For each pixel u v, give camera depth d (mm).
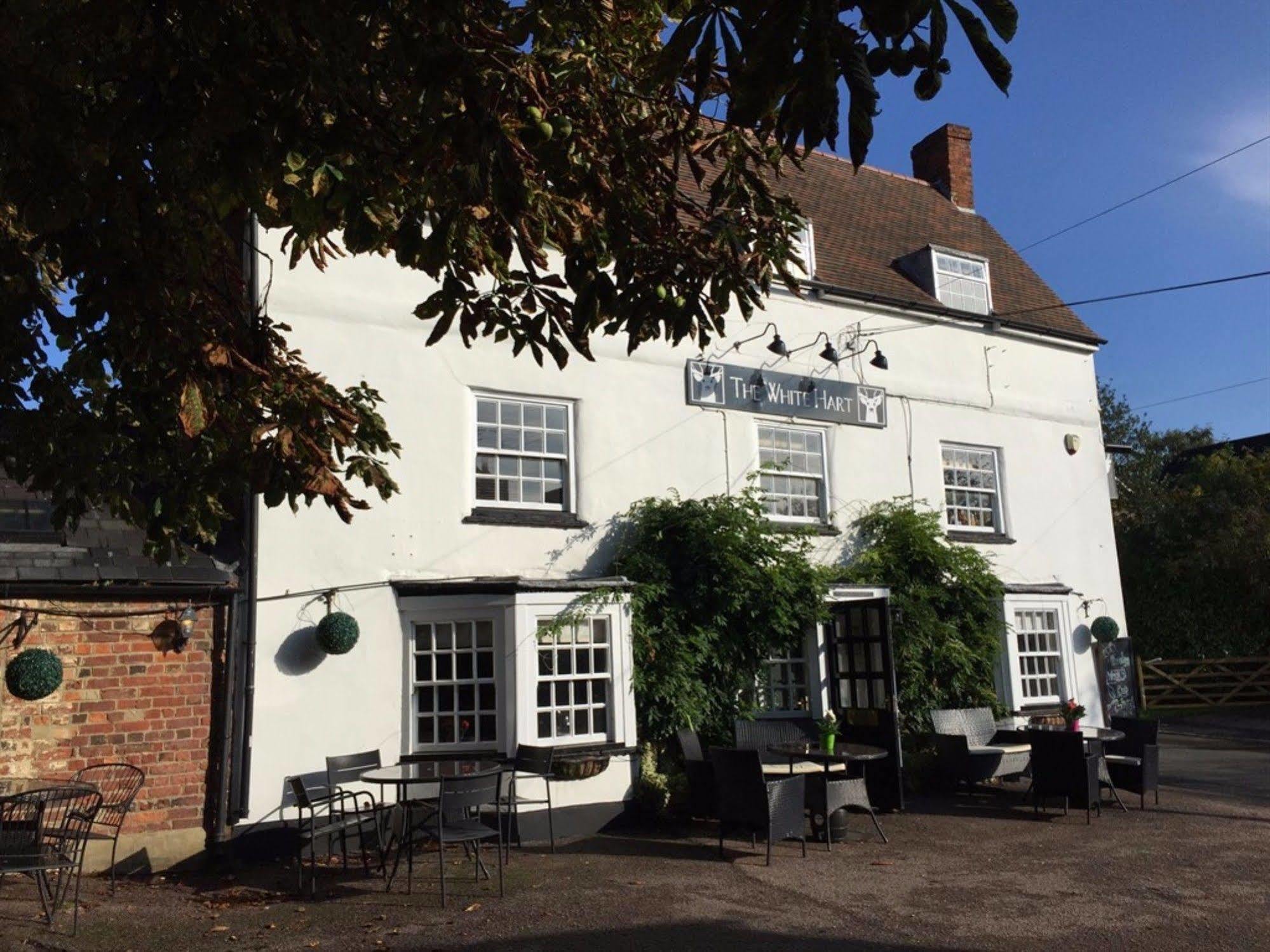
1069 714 11477
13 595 8094
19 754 8016
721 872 8359
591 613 10406
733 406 12617
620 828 10312
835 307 13859
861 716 11594
